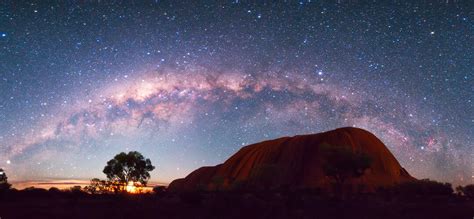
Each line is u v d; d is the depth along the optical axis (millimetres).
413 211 23969
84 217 21531
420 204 27688
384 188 53406
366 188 54500
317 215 22297
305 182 68438
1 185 40375
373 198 35344
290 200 29031
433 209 24531
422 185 45719
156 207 24375
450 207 25359
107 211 23172
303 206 25547
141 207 24391
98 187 42125
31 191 38781
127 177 43781
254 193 39406
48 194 38156
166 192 42219
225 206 23484
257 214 22281
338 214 22812
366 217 22016
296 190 47656
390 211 23719
